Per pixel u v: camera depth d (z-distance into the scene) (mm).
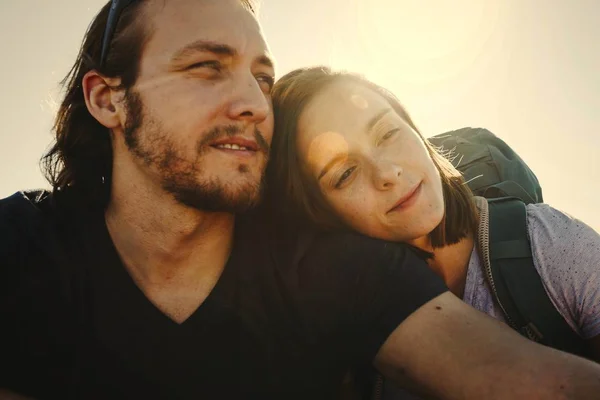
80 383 391
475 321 371
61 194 458
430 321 378
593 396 306
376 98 504
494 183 608
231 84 410
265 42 451
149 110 415
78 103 478
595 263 420
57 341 390
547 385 321
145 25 423
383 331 393
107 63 439
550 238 447
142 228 415
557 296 426
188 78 408
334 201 496
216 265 417
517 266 441
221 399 398
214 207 402
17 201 452
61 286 397
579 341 430
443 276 503
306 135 503
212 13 419
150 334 397
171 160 405
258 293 417
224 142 405
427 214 470
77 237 422
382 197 475
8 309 390
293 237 443
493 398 332
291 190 520
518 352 342
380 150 478
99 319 397
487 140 700
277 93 546
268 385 404
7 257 402
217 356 399
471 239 489
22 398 377
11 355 389
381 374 409
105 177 455
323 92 509
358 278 416
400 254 424
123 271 411
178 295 408
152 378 393
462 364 352
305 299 413
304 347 411
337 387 442
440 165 530
